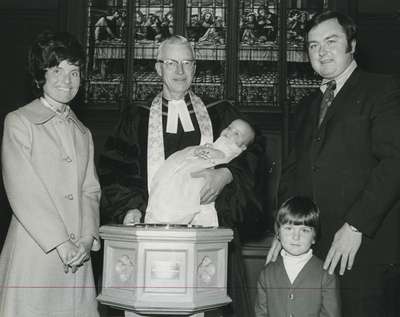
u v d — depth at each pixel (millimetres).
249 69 9195
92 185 3561
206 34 9320
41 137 3361
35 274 3201
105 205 3557
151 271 2619
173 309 2580
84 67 3547
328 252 3221
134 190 3568
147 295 2598
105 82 9141
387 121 3191
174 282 2611
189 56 3631
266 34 9258
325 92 3564
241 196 3541
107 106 8953
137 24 9352
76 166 3443
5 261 3295
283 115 8414
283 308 3230
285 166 3752
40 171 3309
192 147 3498
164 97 3850
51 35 3428
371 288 3191
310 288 3197
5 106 8852
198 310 2635
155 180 3357
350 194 3271
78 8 9180
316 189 3369
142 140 3738
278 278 3287
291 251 3266
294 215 3256
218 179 3396
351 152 3295
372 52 8805
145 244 2619
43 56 3361
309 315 3188
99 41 9242
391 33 8805
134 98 9156
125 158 3723
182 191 3250
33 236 3170
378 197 3082
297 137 3691
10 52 8953
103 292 2795
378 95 3287
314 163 3406
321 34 3385
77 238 3332
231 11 9281
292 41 9211
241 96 9094
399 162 3092
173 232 2602
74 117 3652
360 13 8891
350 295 3199
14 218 3365
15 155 3262
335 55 3373
